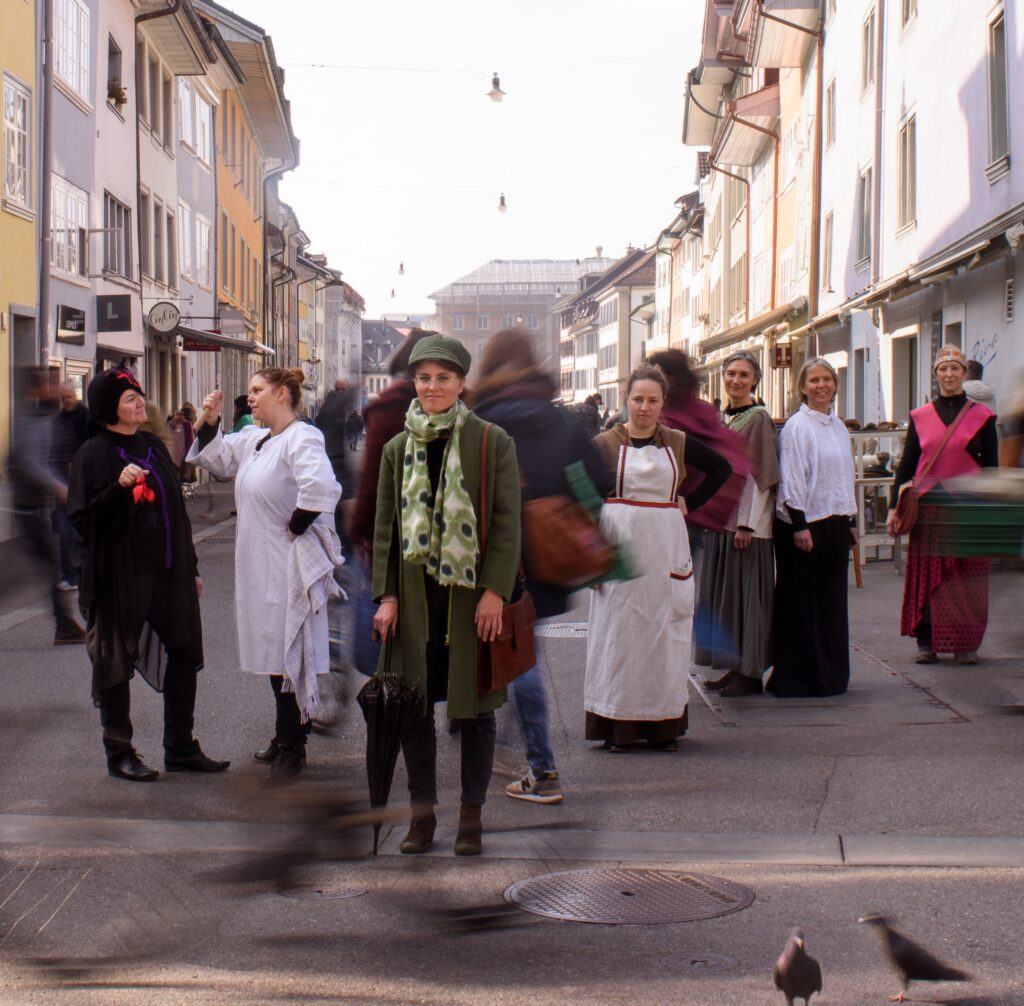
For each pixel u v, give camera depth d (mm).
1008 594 4922
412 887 4891
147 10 29875
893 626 11203
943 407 8711
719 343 35688
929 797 6105
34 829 5504
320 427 10195
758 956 4375
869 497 16219
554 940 4496
